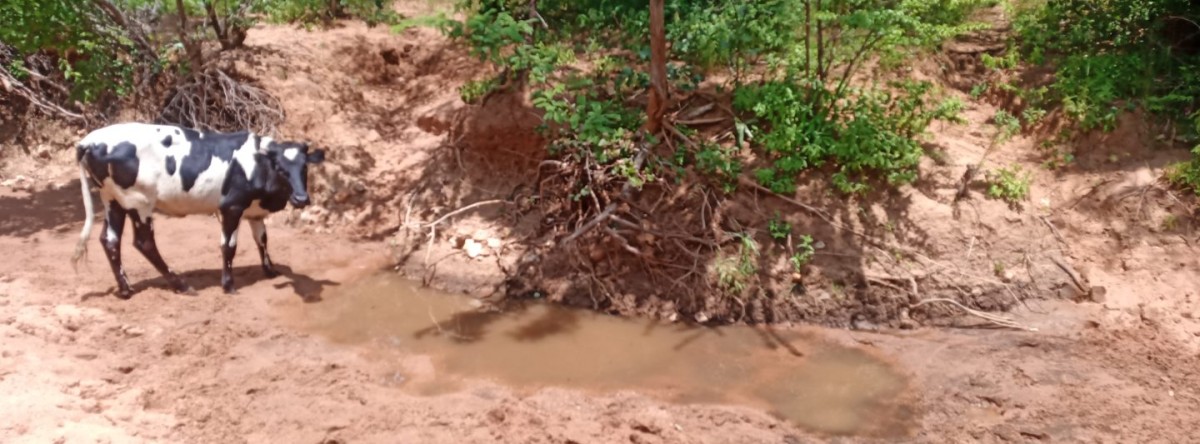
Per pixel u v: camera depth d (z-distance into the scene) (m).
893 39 8.26
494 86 9.60
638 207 8.30
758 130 8.61
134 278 7.64
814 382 6.62
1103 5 9.85
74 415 5.34
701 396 6.38
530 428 5.69
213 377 6.14
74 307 6.91
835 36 8.86
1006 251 7.95
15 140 10.66
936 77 9.64
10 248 8.18
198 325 6.87
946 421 6.06
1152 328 7.21
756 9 8.90
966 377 6.63
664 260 8.02
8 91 10.98
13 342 6.19
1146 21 9.52
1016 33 10.10
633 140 8.60
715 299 7.79
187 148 7.09
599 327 7.55
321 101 10.58
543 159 9.09
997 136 9.02
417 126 10.28
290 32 11.85
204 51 11.18
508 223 8.76
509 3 10.54
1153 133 8.68
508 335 7.33
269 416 5.66
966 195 8.30
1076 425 5.95
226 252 7.43
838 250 7.94
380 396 6.03
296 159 7.29
